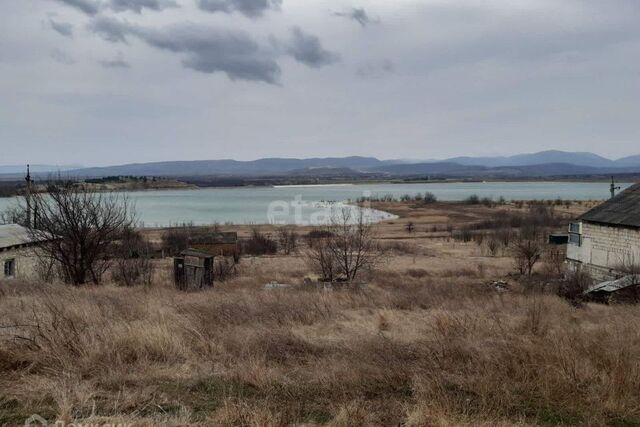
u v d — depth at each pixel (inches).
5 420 161.9
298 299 503.2
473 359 229.0
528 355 224.1
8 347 229.0
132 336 249.8
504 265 1539.1
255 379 204.1
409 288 780.0
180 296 542.3
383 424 166.1
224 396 186.4
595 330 331.6
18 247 893.2
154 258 1572.3
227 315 352.8
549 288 852.0
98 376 206.1
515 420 169.2
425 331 321.4
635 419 171.5
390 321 382.0
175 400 183.8
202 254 808.3
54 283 652.7
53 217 780.0
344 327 351.9
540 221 2910.9
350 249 1095.6
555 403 183.2
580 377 203.0
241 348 253.3
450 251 2036.2
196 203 6200.8
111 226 817.5
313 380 207.6
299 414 174.1
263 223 3383.4
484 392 187.5
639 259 871.1
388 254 1669.5
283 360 241.3
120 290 619.8
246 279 1008.9
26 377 201.0
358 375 207.8
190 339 267.7
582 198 6363.2
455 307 492.1
